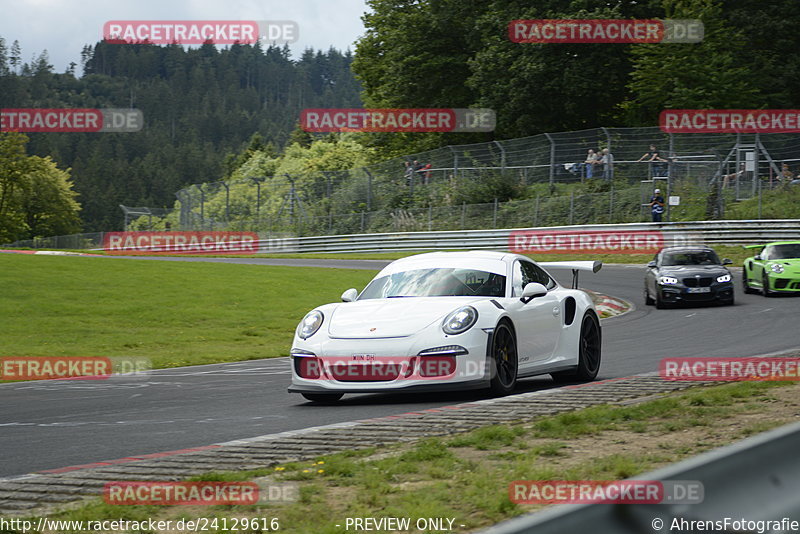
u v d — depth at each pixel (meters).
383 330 29.94
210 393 37.16
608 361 42.69
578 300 35.44
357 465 18.84
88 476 18.97
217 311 80.50
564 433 21.89
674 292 73.38
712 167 136.75
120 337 66.81
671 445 19.92
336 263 136.62
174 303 84.88
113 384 42.94
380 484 17.00
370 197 175.25
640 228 127.06
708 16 161.75
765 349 43.66
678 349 46.34
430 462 19.11
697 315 67.88
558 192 150.12
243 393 36.62
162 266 119.06
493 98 184.00
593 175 148.38
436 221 159.88
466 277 33.12
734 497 6.79
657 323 63.69
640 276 103.00
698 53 160.75
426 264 34.47
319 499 16.25
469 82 186.62
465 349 29.17
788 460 7.46
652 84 160.25
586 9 170.62
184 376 45.75
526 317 31.83
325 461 19.61
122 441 24.70
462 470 18.20
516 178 158.00
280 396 34.84
